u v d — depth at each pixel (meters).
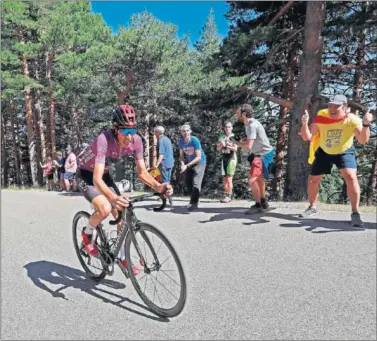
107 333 2.76
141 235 3.13
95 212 3.38
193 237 4.78
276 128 16.92
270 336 2.63
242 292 3.24
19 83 17.27
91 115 23.58
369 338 2.55
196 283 3.42
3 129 26.41
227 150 7.28
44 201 8.66
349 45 13.40
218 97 13.91
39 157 23.72
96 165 3.14
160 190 3.28
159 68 18.94
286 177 10.25
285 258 3.94
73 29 17.52
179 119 19.39
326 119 4.88
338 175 15.45
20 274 3.87
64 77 20.00
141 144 3.37
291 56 13.82
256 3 12.30
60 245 4.85
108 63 18.20
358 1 10.80
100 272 3.76
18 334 2.77
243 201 7.73
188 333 2.71
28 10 17.75
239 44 11.23
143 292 3.21
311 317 2.83
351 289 3.21
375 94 13.63
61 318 2.99
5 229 5.71
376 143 15.90
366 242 4.32
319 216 5.59
